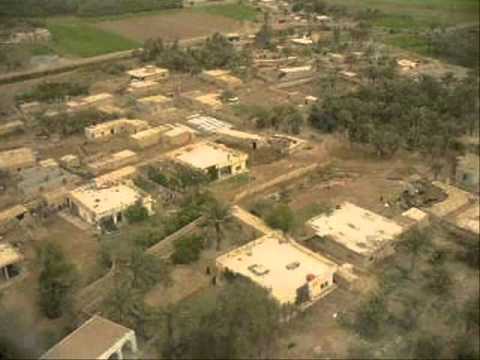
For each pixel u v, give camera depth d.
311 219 65.81
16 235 69.94
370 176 75.38
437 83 62.38
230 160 82.19
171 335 51.38
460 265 53.66
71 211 74.81
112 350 49.00
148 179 81.12
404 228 60.00
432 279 53.81
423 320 50.94
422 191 65.38
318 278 55.97
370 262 59.75
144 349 51.34
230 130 96.62
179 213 70.00
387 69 88.81
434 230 58.03
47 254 61.94
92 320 52.34
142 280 58.53
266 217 67.69
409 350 48.62
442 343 48.03
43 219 73.12
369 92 91.31
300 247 60.91
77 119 100.56
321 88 111.62
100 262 62.91
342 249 61.03
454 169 58.47
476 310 48.53
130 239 66.19
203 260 62.81
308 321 53.34
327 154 85.56
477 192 56.38
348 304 55.12
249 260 59.34
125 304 55.12
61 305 56.31
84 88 114.12
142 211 71.31
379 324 51.44
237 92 116.25
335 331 51.94
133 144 92.44
